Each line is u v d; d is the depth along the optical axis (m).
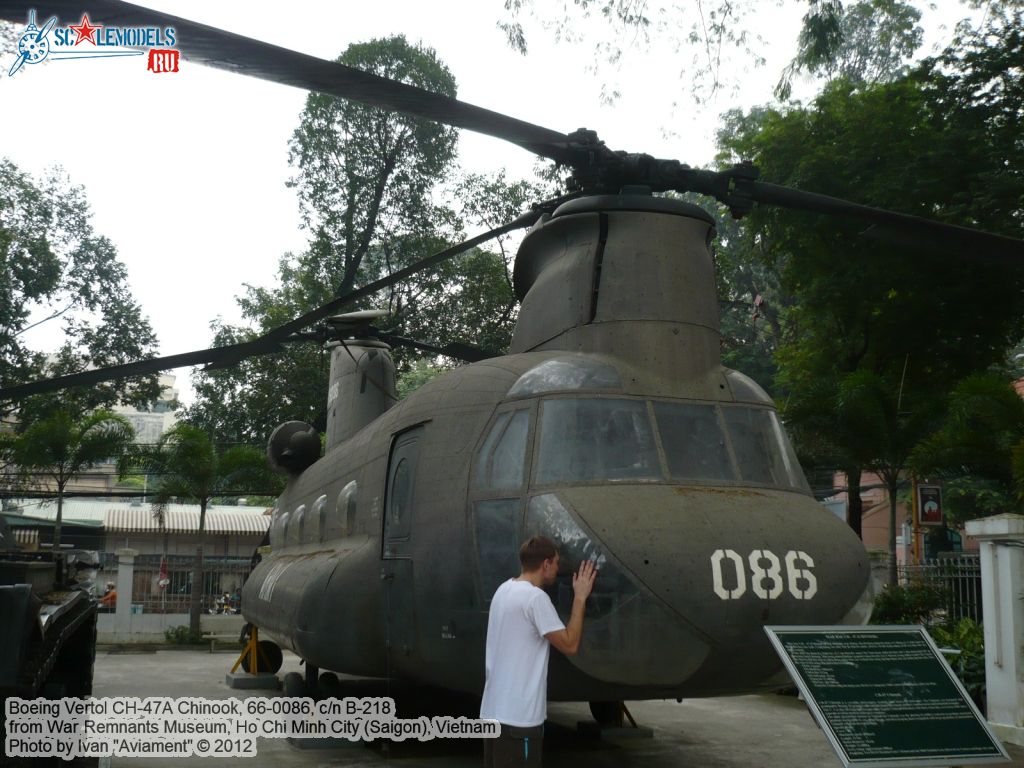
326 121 25.03
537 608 4.38
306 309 26.02
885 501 27.25
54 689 5.96
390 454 7.61
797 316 17.64
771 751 7.90
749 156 17.34
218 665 15.17
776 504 5.80
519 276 7.64
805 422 13.12
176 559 23.92
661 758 7.57
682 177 6.54
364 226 25.39
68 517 33.47
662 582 5.21
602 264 6.57
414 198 25.27
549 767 7.19
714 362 6.50
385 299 25.94
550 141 6.09
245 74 4.52
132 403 28.58
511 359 6.86
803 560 5.43
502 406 6.42
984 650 9.40
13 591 3.82
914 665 4.45
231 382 26.58
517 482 5.98
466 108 5.30
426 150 25.17
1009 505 12.34
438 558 6.38
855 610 5.51
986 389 11.62
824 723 4.14
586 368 6.23
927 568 12.62
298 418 25.73
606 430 5.96
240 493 20.36
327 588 7.86
